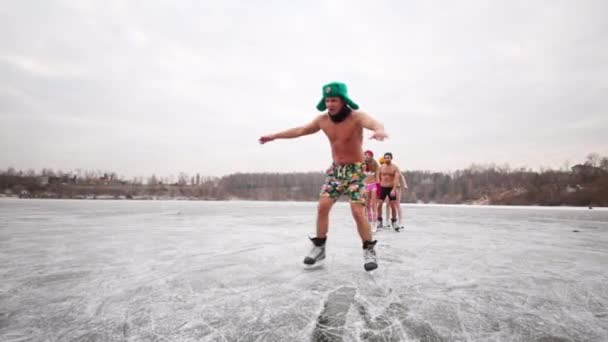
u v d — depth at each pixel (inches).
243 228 276.7
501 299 89.0
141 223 319.6
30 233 232.8
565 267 129.4
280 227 287.0
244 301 86.3
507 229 296.0
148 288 97.7
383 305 83.7
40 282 104.1
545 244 195.2
